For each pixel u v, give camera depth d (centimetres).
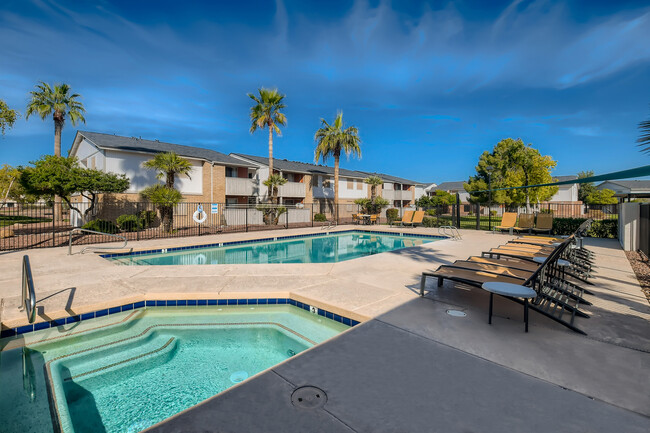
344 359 278
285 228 1962
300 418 194
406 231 1712
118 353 390
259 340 430
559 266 556
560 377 251
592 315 404
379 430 183
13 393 308
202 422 190
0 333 390
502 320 384
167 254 1135
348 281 604
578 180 581
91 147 2027
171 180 1708
